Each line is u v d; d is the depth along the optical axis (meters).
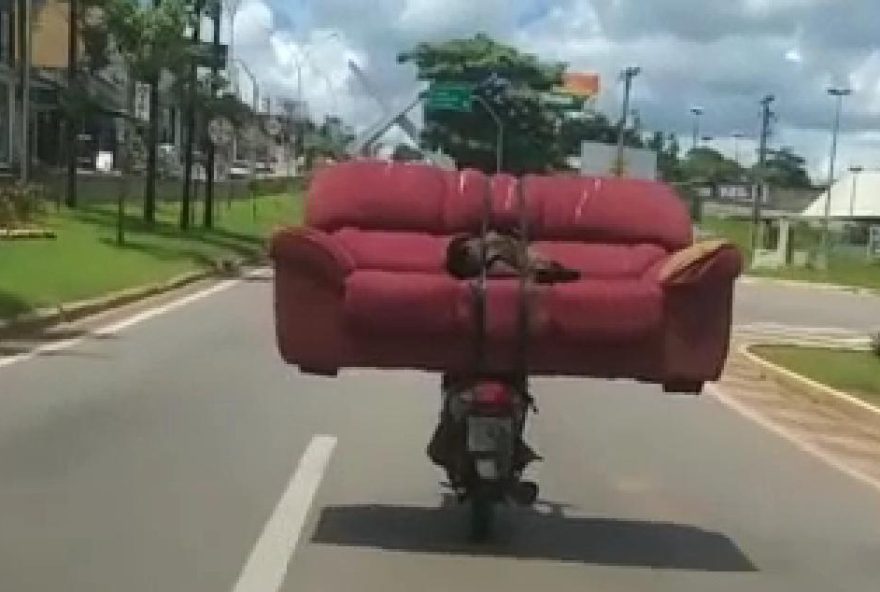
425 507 9.84
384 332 8.52
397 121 85.75
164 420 13.29
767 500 10.93
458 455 8.57
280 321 8.68
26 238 34.53
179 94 49.53
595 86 111.88
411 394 16.17
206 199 53.38
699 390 8.83
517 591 7.74
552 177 9.25
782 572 8.52
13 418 12.84
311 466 11.20
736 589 8.05
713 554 8.91
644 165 97.56
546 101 102.19
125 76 63.47
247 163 94.62
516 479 8.71
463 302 8.41
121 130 68.88
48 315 21.97
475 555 8.52
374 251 8.76
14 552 8.07
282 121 100.81
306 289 8.62
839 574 8.55
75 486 9.96
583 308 8.40
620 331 8.44
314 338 8.63
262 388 16.05
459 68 100.56
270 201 81.19
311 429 13.20
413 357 8.61
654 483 11.40
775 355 23.14
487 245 8.55
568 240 9.09
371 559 8.29
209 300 29.03
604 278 8.73
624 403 16.73
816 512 10.55
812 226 100.56
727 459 12.87
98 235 39.16
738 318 34.78
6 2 58.31
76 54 49.84
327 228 9.01
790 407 17.45
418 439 12.84
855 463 13.13
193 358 18.62
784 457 13.20
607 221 9.03
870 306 45.09
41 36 69.12
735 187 142.12
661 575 8.28
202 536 8.66
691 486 11.35
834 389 18.64
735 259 8.50
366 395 15.91
